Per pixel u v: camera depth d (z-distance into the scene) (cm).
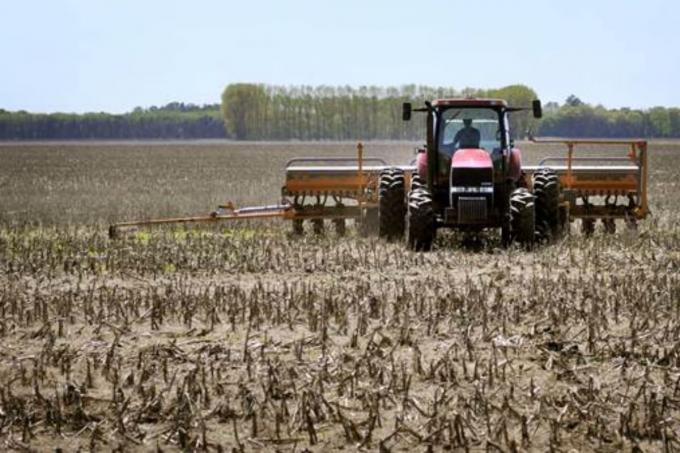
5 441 1862
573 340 2561
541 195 4725
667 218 6200
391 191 4803
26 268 3984
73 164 16375
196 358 2430
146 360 2409
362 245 4616
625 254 4241
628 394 2092
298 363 2339
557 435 1841
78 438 1888
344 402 2042
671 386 2130
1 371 2341
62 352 2408
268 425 1927
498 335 2598
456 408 1959
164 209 7175
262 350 2412
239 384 2117
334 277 3688
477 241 4800
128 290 3300
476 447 1808
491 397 2055
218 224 5794
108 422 1953
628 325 2747
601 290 3244
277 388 2111
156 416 1978
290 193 5303
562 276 3547
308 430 1859
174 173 13300
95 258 4178
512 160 4662
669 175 12206
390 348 2498
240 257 4172
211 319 2834
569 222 5244
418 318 2834
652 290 3183
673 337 2564
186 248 4503
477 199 4409
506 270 3772
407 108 4656
